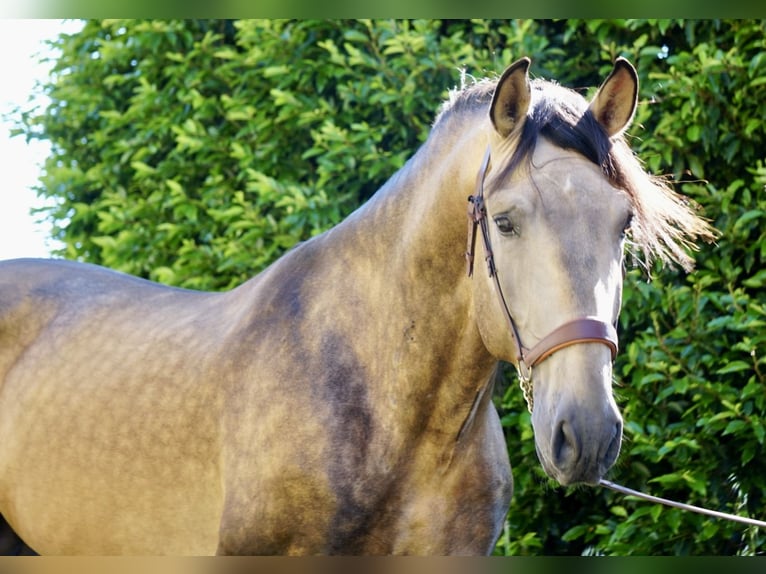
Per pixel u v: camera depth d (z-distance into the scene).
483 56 4.87
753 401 4.23
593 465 2.30
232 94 5.66
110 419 3.26
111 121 5.79
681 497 4.55
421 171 2.93
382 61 4.98
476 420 2.94
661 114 4.64
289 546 2.85
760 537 4.45
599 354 2.34
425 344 2.84
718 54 4.35
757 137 4.48
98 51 6.30
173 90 5.67
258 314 3.08
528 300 2.42
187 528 3.08
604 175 2.48
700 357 4.32
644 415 4.41
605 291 2.37
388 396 2.86
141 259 5.58
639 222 2.52
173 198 5.47
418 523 2.89
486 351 2.80
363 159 4.79
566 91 2.67
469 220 2.68
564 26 5.05
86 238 6.22
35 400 3.50
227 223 5.19
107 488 3.23
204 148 5.39
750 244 4.48
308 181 5.35
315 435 2.80
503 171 2.48
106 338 3.49
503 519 3.10
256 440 2.88
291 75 5.12
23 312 3.72
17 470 3.50
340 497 2.79
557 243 2.38
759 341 4.11
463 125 2.88
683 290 4.30
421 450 2.88
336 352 2.90
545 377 2.39
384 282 2.91
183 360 3.19
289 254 3.21
